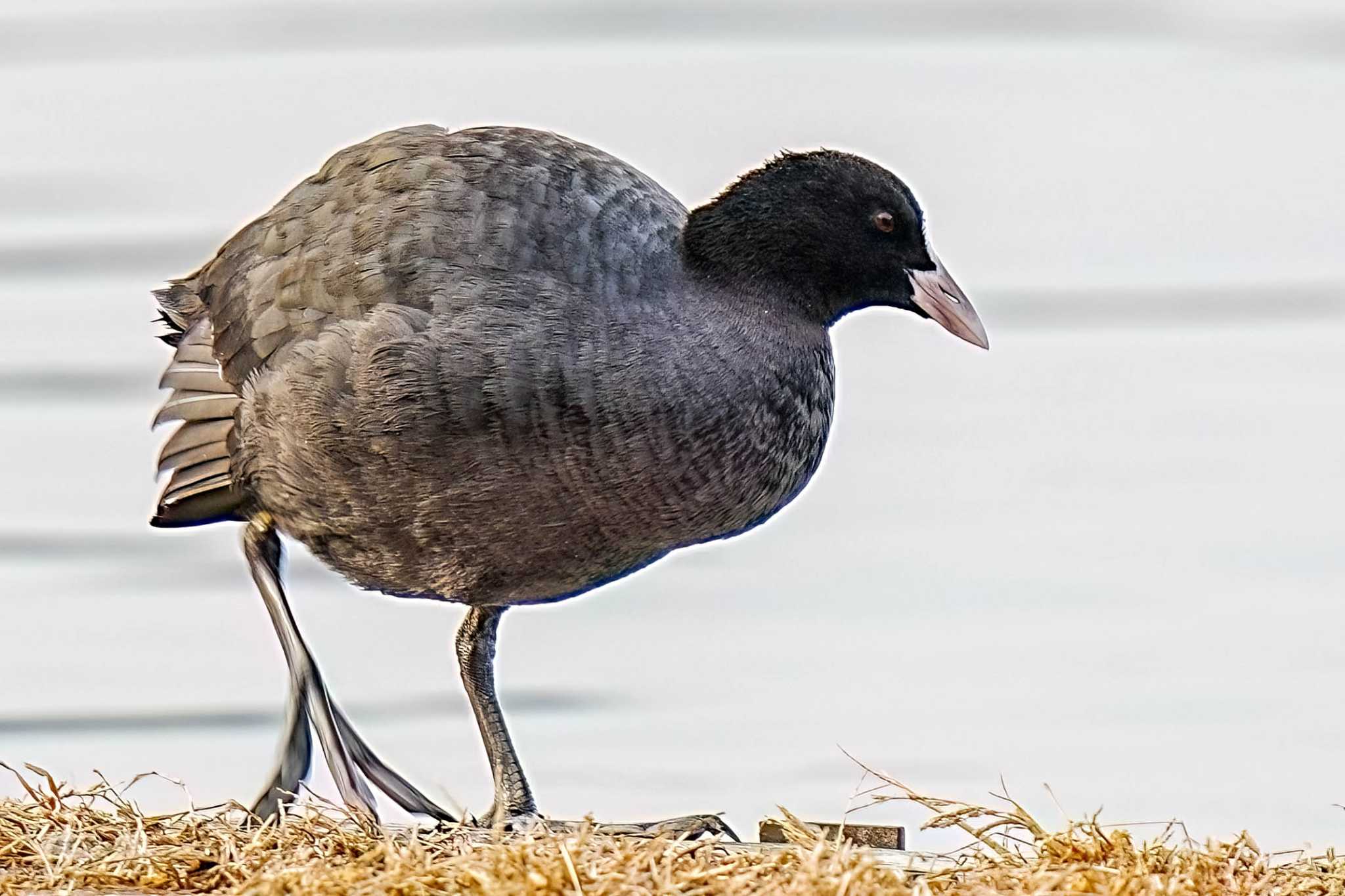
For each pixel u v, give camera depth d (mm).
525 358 10945
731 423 11234
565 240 11203
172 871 9453
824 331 11891
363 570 11930
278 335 11625
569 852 8852
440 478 11180
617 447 11031
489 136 11703
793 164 11805
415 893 8703
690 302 11344
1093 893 8875
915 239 11930
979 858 9594
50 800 10430
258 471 11859
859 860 8891
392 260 11258
